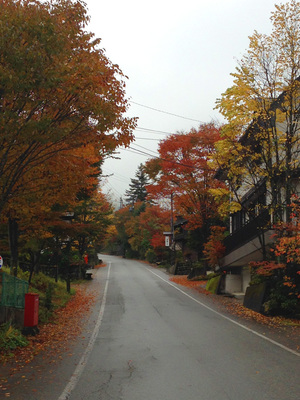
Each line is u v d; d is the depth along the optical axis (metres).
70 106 8.42
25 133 7.53
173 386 6.37
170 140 25.19
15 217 12.88
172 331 11.44
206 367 7.54
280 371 7.23
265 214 16.75
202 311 15.68
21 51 7.21
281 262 14.89
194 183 25.25
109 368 7.54
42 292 17.77
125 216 72.38
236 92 15.10
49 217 14.10
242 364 7.75
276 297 14.48
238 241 20.33
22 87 7.18
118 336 10.80
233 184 18.50
